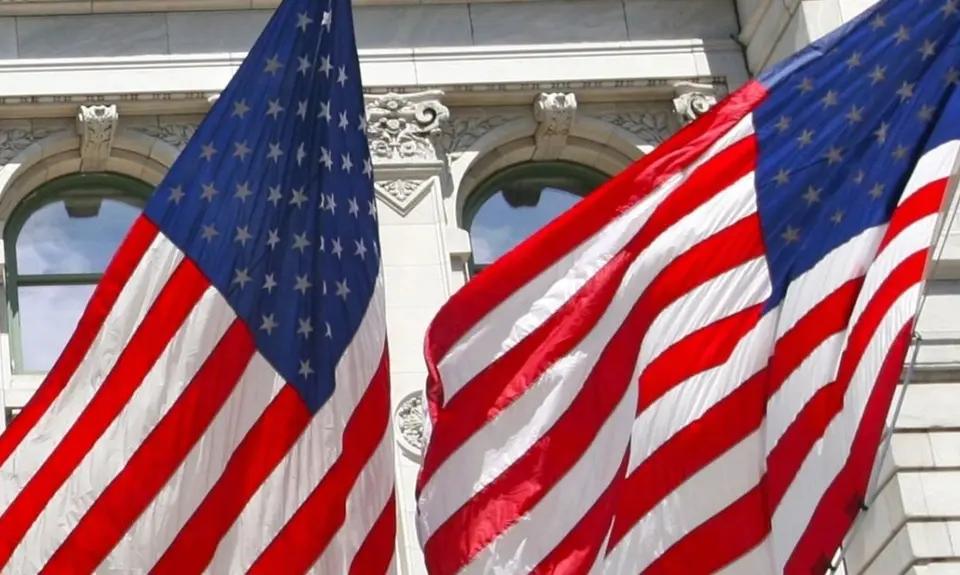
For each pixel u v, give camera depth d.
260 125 26.12
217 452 25.14
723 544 25.05
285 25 26.41
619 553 25.05
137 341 25.41
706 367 25.66
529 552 25.08
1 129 33.19
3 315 32.25
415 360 31.77
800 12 32.94
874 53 26.80
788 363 25.52
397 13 34.47
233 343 25.45
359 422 25.41
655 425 25.47
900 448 29.89
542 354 25.77
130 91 33.41
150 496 24.97
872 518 29.91
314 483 25.19
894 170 26.33
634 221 26.23
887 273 25.33
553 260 26.06
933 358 30.45
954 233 31.39
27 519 24.92
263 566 24.91
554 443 25.45
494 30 34.56
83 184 33.56
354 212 26.03
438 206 33.03
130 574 24.78
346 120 26.27
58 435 25.17
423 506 25.30
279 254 25.78
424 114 33.66
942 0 26.83
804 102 26.69
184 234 25.73
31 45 33.59
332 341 25.59
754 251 26.09
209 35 34.09
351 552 25.09
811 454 25.05
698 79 34.53
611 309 25.92
